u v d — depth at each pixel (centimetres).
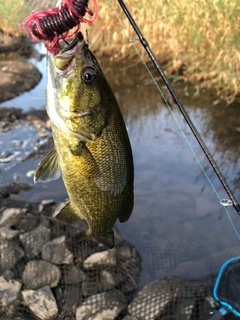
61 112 39
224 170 107
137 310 72
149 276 80
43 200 99
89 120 39
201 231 89
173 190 102
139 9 158
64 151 41
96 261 80
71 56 37
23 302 76
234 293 68
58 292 78
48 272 79
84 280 78
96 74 38
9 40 207
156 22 157
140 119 135
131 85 155
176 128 128
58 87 38
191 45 151
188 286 75
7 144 124
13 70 172
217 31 141
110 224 44
